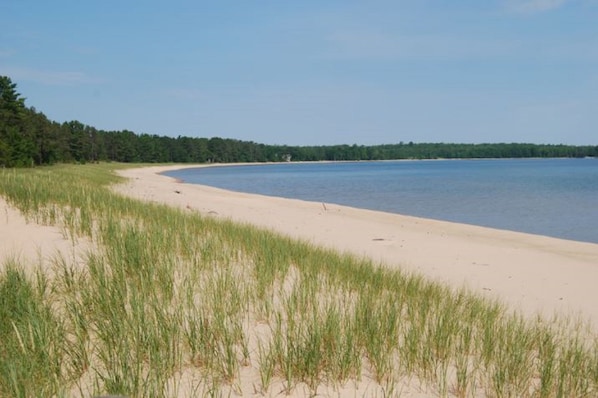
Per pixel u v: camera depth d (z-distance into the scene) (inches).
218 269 297.4
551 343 229.3
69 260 283.0
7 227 357.1
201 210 862.5
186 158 6737.2
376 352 177.5
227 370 161.9
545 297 388.2
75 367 154.2
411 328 212.8
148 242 323.6
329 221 850.1
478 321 267.4
